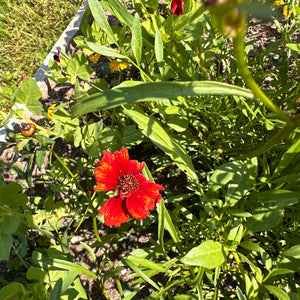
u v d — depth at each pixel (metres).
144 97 0.10
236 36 0.08
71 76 0.27
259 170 0.23
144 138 0.25
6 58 0.37
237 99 0.19
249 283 0.15
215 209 0.20
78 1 0.42
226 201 0.17
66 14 0.41
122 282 0.21
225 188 0.21
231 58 0.25
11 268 0.22
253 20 0.34
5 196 0.16
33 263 0.19
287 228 0.19
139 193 0.17
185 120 0.21
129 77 0.33
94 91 0.28
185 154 0.18
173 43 0.22
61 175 0.25
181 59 0.23
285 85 0.21
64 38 0.37
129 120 0.27
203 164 0.26
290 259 0.15
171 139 0.18
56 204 0.24
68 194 0.27
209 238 0.19
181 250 0.17
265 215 0.16
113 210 0.17
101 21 0.17
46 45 0.38
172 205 0.25
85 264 0.24
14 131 0.30
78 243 0.25
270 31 0.33
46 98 0.33
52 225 0.23
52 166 0.25
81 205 0.23
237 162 0.17
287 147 0.19
